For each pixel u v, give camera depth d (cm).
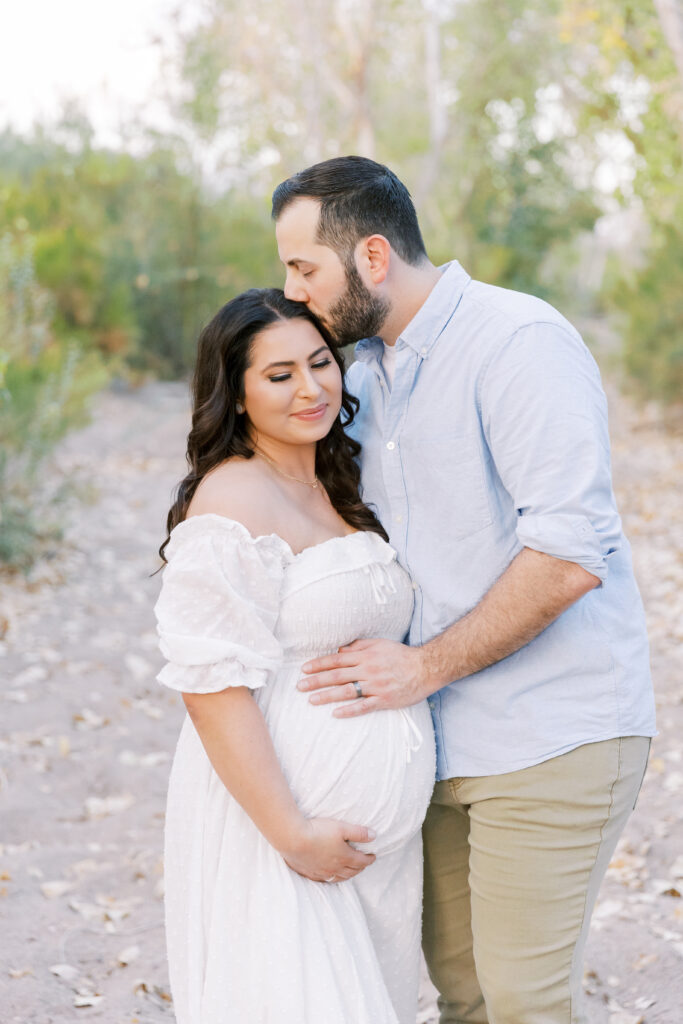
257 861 210
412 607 228
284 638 216
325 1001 202
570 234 1967
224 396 223
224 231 1505
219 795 215
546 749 213
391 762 214
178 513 229
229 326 220
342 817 211
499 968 217
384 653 217
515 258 1912
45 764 475
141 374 1485
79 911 356
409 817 218
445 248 1745
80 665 594
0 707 530
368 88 1516
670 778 450
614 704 217
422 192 1767
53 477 996
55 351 992
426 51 1866
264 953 204
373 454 237
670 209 1377
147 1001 306
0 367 602
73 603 695
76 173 1536
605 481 207
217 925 209
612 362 1547
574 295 2527
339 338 227
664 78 1082
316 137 1478
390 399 224
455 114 1872
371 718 215
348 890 215
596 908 354
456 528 221
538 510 205
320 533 226
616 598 224
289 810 203
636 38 1105
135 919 355
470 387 215
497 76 1816
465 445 217
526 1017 213
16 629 636
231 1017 205
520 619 206
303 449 232
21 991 304
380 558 224
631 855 392
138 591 731
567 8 1109
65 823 424
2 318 939
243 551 208
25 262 980
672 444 1233
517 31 1766
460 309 218
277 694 214
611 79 1266
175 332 1486
